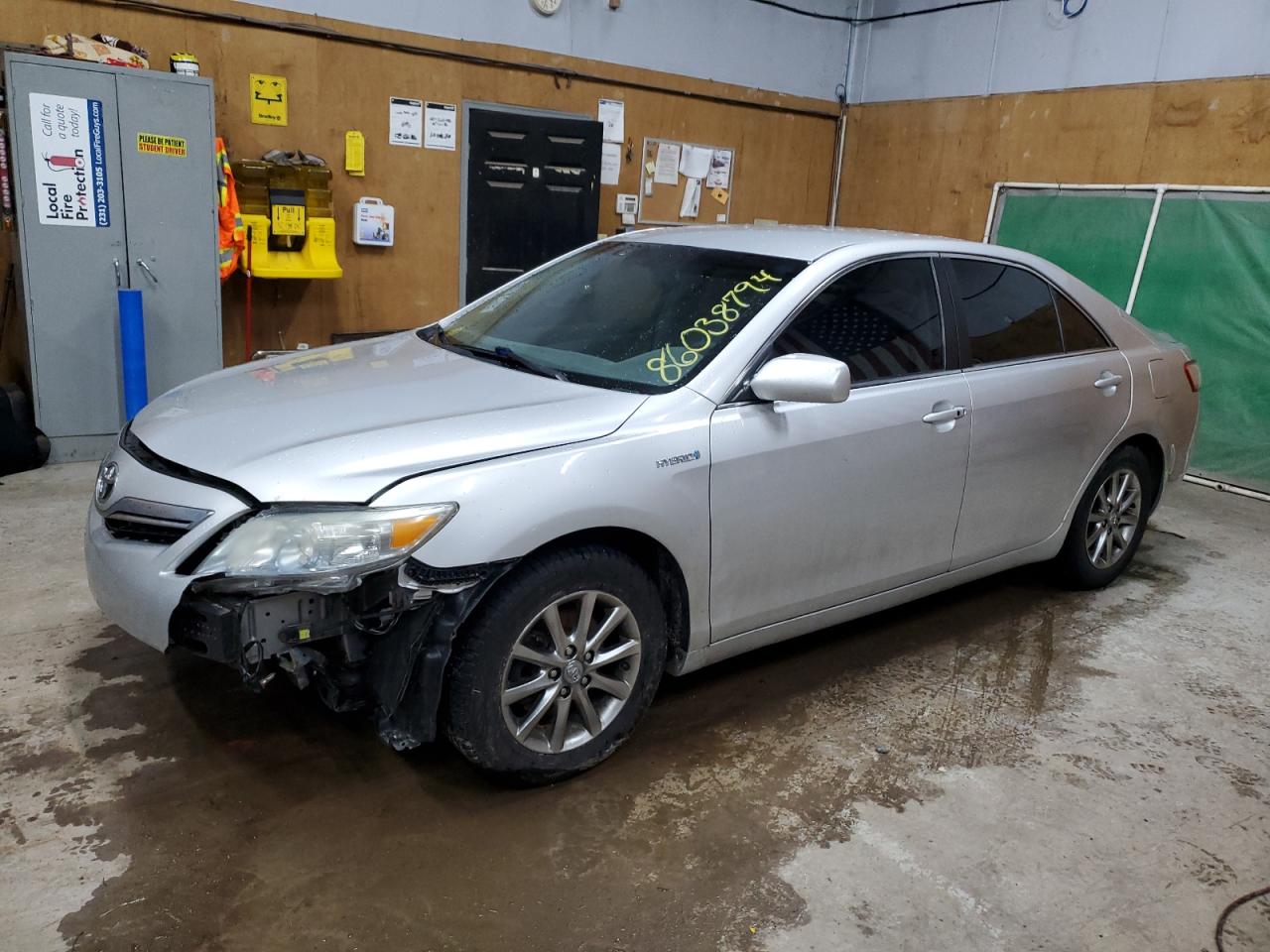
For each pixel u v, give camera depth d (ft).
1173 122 21.16
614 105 24.26
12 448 16.55
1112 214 22.33
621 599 8.61
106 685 9.96
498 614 7.86
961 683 11.28
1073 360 12.68
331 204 20.94
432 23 21.12
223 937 6.83
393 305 22.34
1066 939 7.38
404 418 8.30
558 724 8.55
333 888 7.38
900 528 10.67
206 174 17.92
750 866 7.93
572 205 23.66
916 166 26.89
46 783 8.35
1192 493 20.49
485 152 22.36
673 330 9.78
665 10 24.31
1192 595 14.52
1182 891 8.00
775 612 9.89
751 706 10.46
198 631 7.44
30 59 15.99
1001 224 24.81
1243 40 19.84
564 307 10.90
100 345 17.62
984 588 14.29
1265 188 19.51
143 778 8.51
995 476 11.59
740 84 26.23
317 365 10.22
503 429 8.13
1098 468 13.23
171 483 7.84
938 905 7.64
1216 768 9.88
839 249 10.53
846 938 7.23
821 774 9.27
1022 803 9.04
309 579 7.18
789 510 9.52
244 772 8.71
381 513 7.36
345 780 8.69
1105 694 11.27
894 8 26.91
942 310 11.21
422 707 7.73
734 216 27.48
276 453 7.73
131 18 18.19
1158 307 21.57
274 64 19.67
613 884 7.62
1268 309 19.71
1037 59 23.67
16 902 7.00
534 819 8.32
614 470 8.25
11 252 17.87
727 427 8.98
